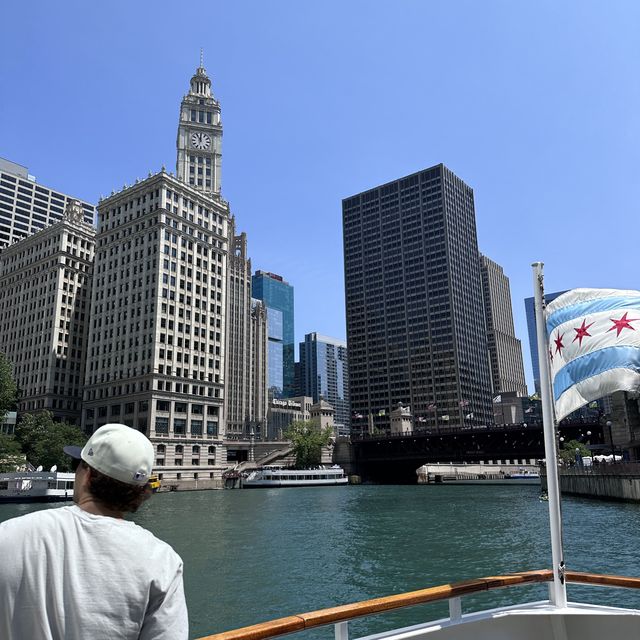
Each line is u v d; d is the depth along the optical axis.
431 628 5.74
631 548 30.52
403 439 133.75
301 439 137.62
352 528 44.00
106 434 3.06
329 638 18.05
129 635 2.60
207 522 48.94
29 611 2.51
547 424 7.25
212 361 130.25
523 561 28.30
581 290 8.62
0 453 80.50
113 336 127.69
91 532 2.74
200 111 170.50
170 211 127.38
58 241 146.62
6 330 157.00
